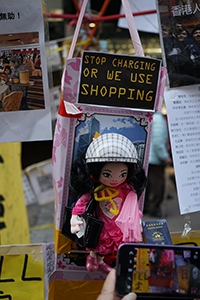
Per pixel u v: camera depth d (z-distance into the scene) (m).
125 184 1.17
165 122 3.48
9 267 1.24
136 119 1.17
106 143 1.04
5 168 2.07
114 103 1.13
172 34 1.23
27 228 2.42
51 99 1.22
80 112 1.09
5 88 1.20
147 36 3.15
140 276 0.91
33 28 1.16
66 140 1.14
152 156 3.37
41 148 2.25
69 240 1.24
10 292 1.25
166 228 1.24
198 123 1.28
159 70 1.13
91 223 1.06
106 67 1.09
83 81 1.09
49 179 2.92
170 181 4.57
